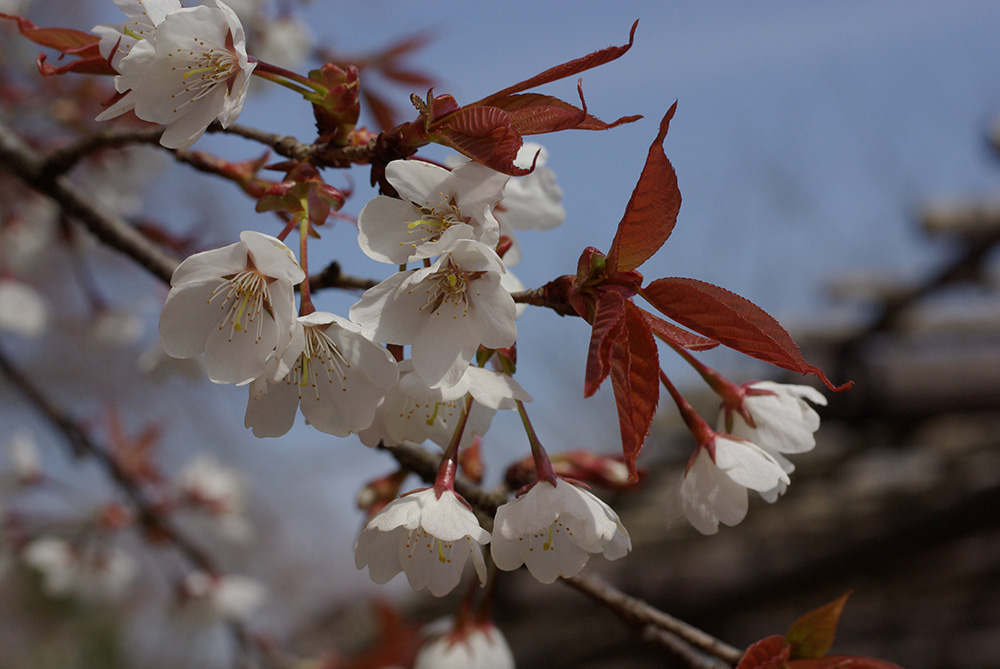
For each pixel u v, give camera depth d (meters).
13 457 0.92
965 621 1.27
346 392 0.38
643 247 0.36
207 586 0.84
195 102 0.39
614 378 0.35
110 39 0.40
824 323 1.04
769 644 0.39
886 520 1.09
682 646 0.44
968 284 0.95
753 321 0.36
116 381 1.91
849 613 1.32
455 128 0.37
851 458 1.12
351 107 0.39
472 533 0.38
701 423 0.41
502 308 0.37
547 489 0.38
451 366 0.37
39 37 0.41
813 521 1.12
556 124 0.37
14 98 0.67
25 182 0.51
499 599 1.13
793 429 0.41
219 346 0.37
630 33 0.36
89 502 0.91
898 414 0.98
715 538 1.14
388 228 0.38
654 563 1.11
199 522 0.91
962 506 0.74
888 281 0.98
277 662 0.83
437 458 0.45
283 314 0.37
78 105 0.68
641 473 0.46
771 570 0.97
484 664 0.47
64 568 0.91
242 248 0.37
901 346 1.02
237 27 0.38
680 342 0.37
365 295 0.37
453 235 0.36
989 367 0.97
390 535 0.39
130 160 0.79
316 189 0.39
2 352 0.74
